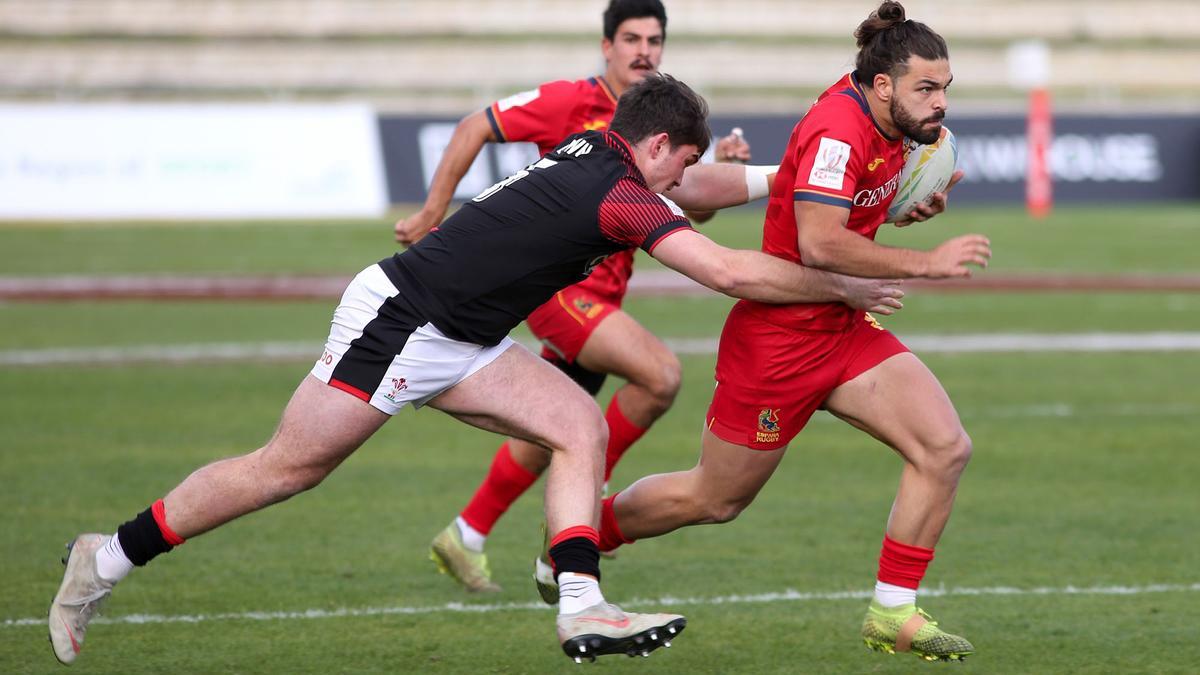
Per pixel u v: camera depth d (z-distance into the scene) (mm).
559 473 16516
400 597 21500
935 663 18422
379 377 16312
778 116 91812
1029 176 98188
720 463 18750
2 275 63031
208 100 118875
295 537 24953
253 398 37812
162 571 22641
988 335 50156
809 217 16781
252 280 62438
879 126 17172
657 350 22859
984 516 26797
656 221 16250
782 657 18688
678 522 19375
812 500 28125
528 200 16406
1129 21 144875
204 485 16438
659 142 16656
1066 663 18359
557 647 19078
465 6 137125
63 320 51375
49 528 24953
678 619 15633
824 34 141375
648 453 32281
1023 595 21641
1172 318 54312
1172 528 25875
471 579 21922
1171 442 33531
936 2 143750
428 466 30953
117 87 114438
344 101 120312
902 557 17734
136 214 83062
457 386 16719
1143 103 125688
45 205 81938
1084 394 39500
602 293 23875
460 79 127750
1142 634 19594
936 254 16344
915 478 17750
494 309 16484
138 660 18250
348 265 67688
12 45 126625
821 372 18078
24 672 17703
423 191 88000
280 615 20391
